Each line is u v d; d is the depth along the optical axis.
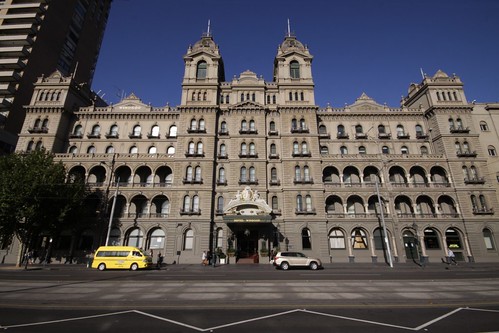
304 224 45.81
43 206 40.06
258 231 46.09
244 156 49.72
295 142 50.88
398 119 55.31
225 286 19.58
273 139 51.69
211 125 51.50
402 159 50.28
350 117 55.41
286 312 12.75
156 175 51.00
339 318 11.82
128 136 54.00
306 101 53.50
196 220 45.62
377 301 14.78
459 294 16.53
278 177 49.50
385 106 56.41
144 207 49.28
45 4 75.81
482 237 45.59
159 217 46.91
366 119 55.34
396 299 15.25
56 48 77.19
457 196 47.72
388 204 47.62
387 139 53.91
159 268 34.94
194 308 13.45
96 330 10.30
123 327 10.64
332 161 50.31
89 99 60.78
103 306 13.77
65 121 53.94
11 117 63.03
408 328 10.52
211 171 48.44
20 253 38.72
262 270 32.50
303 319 11.71
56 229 42.41
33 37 71.56
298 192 47.62
